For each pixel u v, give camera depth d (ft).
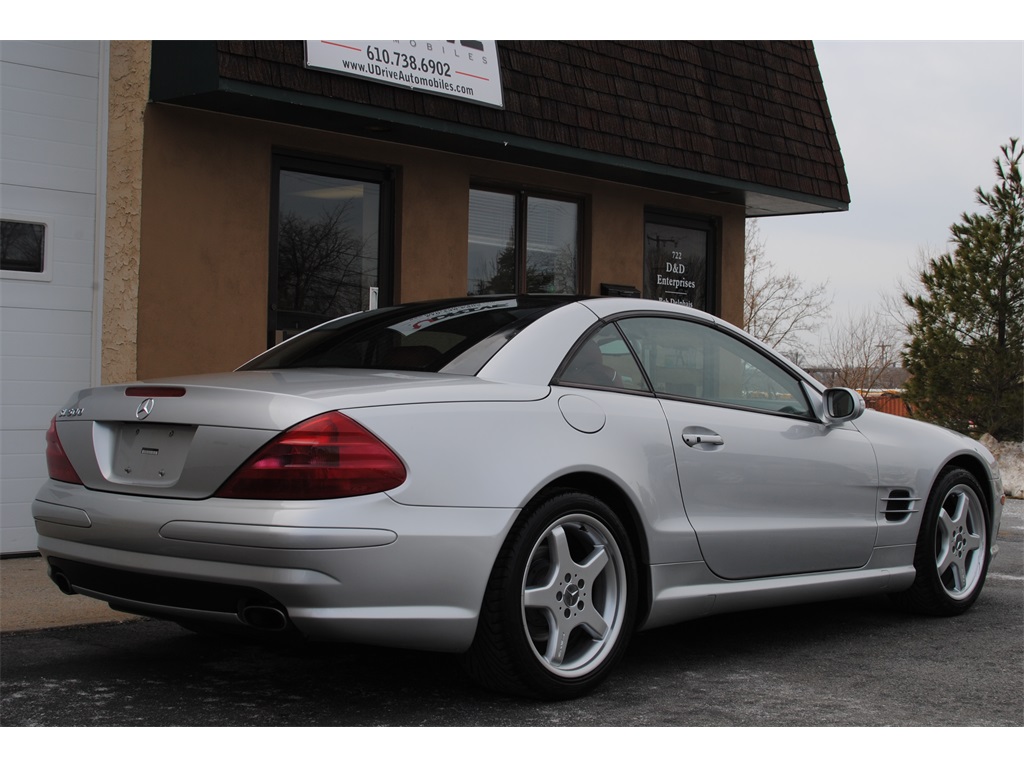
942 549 18.08
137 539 11.32
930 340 61.98
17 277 22.07
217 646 15.21
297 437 10.81
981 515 18.57
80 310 22.89
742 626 17.15
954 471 18.08
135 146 22.63
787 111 35.09
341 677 13.52
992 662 14.82
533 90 27.63
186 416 11.39
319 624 10.70
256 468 10.82
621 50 30.27
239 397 11.22
